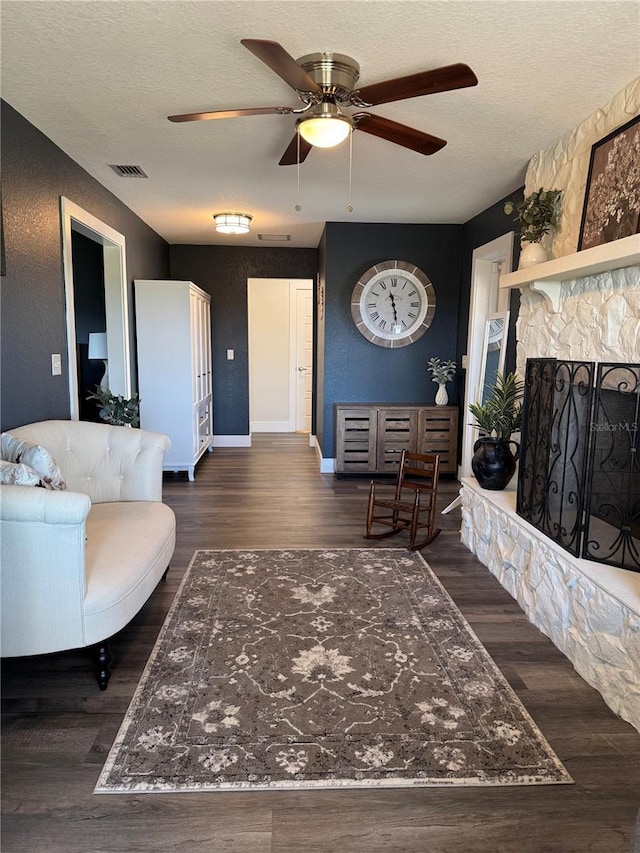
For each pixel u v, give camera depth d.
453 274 5.38
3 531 1.81
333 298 5.35
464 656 2.27
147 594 2.29
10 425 2.61
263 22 1.89
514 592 2.79
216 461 6.10
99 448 2.90
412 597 2.79
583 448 2.22
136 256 4.96
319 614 2.60
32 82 2.35
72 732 1.80
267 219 5.11
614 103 2.46
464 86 1.93
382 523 3.66
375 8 1.81
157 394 5.14
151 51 2.09
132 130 2.89
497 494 3.22
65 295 3.21
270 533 3.73
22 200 2.71
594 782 1.63
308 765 1.67
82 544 1.88
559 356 2.85
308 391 8.35
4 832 1.44
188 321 5.08
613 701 1.95
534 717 1.90
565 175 2.90
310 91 2.04
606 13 1.82
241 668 2.16
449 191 4.08
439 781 1.62
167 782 1.60
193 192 4.12
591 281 2.55
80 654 2.28
